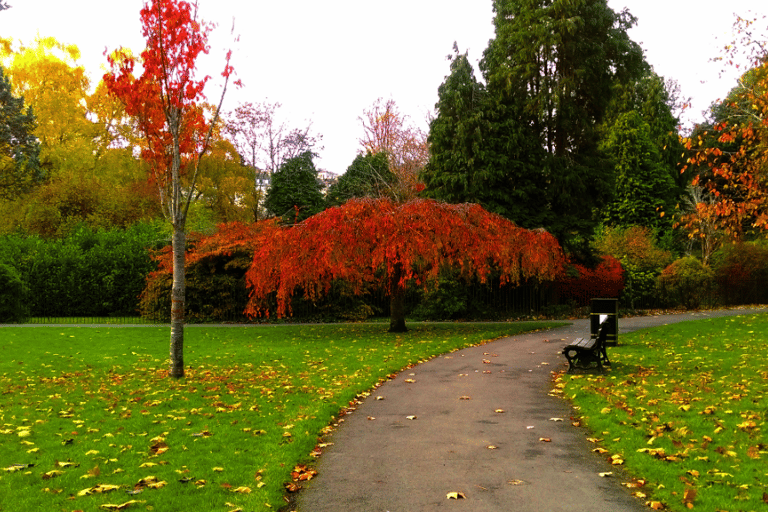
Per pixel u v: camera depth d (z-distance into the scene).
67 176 36.78
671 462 5.62
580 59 25.48
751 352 12.57
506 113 25.78
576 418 7.57
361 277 19.19
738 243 30.05
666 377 9.99
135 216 36.41
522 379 10.38
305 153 38.50
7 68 41.88
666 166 43.06
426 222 16.08
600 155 27.36
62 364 12.12
